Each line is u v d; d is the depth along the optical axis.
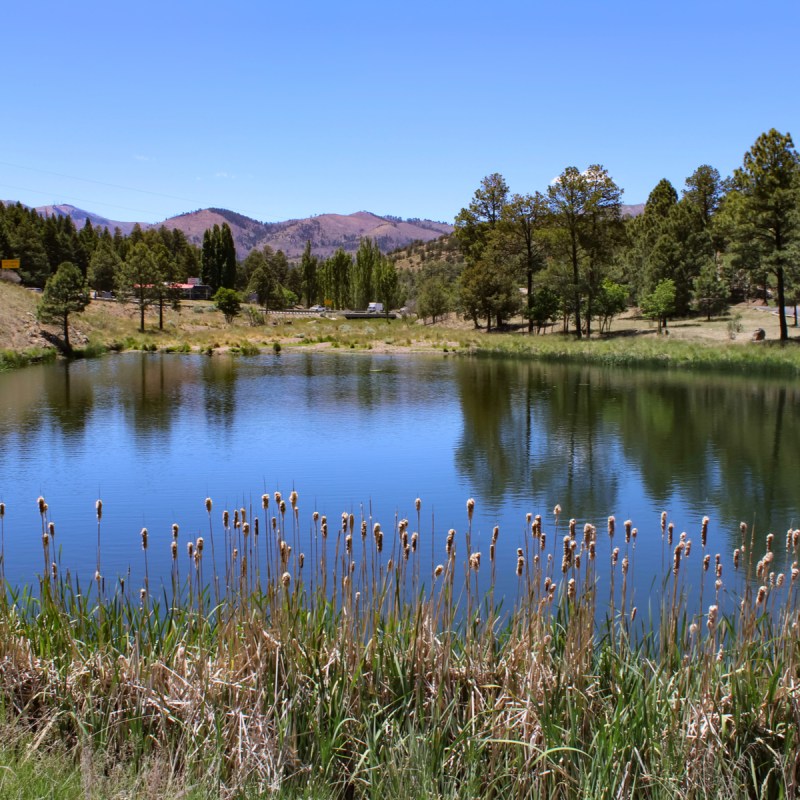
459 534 12.23
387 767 3.97
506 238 69.31
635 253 80.62
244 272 154.38
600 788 3.89
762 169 48.50
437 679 4.69
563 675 4.46
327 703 4.48
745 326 60.38
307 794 3.85
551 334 66.50
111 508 13.95
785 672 4.47
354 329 79.62
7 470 17.31
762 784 4.10
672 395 31.61
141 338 65.12
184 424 24.25
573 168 61.84
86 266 115.31
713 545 11.61
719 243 81.62
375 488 15.75
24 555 11.03
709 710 4.38
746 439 21.23
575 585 4.75
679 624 5.94
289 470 17.48
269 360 51.91
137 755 4.12
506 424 24.38
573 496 15.02
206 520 13.07
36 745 4.00
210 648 5.05
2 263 83.50
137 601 8.49
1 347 47.66
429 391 33.53
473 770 3.99
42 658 4.84
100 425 23.86
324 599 5.10
